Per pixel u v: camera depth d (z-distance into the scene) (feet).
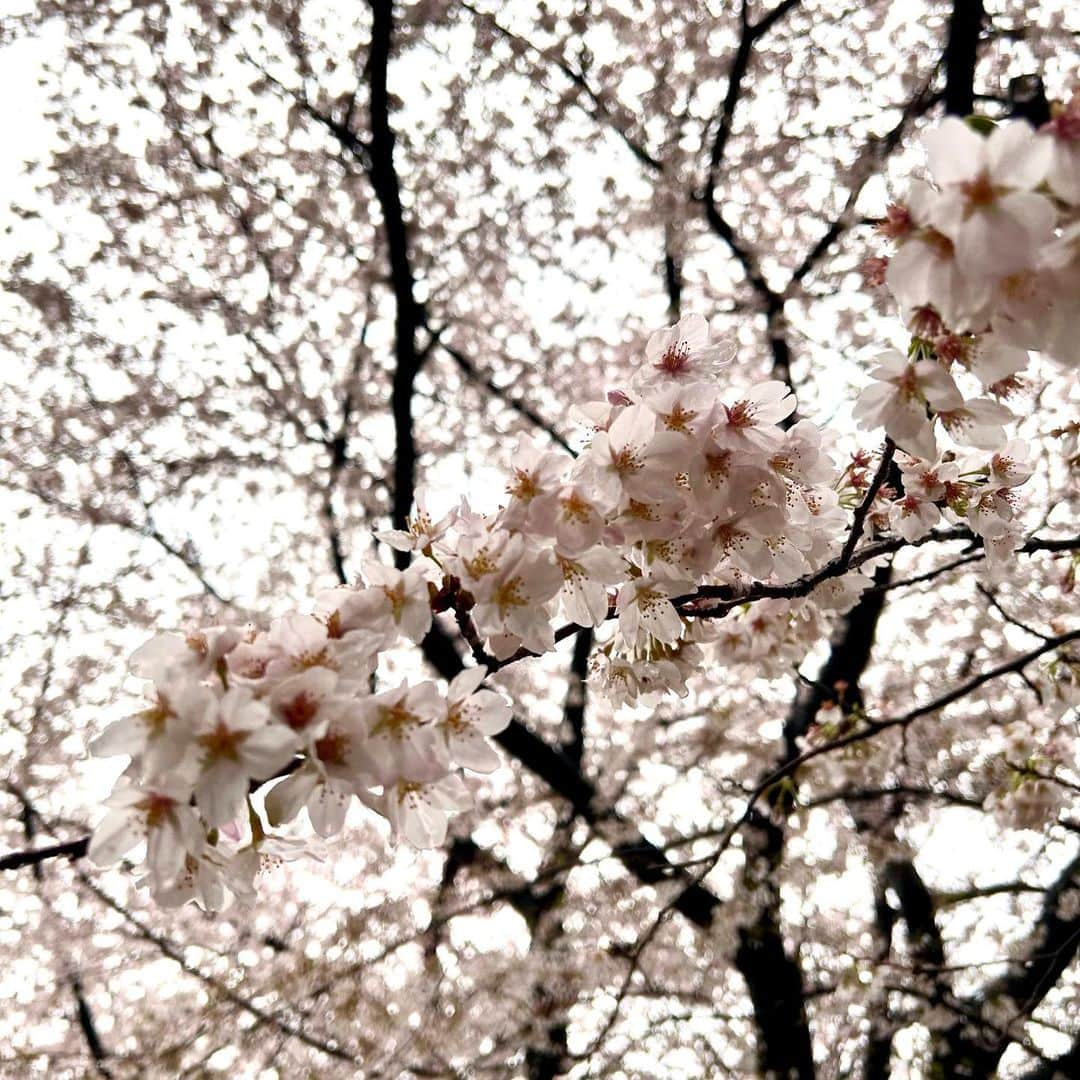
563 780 21.61
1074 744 15.60
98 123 24.53
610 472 5.92
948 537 8.96
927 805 19.89
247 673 4.73
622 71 24.89
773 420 6.41
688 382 6.58
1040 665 14.10
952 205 4.05
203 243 25.59
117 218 25.02
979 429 5.90
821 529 7.46
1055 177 4.00
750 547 6.28
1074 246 4.06
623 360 26.81
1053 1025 17.54
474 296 26.68
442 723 5.20
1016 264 3.95
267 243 25.58
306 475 26.32
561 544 5.74
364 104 24.40
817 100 24.35
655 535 6.00
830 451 8.05
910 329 5.05
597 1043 15.46
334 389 26.55
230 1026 19.20
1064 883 18.20
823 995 19.20
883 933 19.79
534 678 25.96
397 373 22.79
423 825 5.08
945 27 23.66
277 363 26.45
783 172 24.25
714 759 23.27
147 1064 18.85
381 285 25.64
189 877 4.80
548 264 26.27
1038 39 22.90
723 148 23.67
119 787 4.58
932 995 16.87
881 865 19.85
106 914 22.82
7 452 25.82
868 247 22.25
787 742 20.61
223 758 4.38
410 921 20.66
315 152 25.05
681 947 20.11
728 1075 19.94
